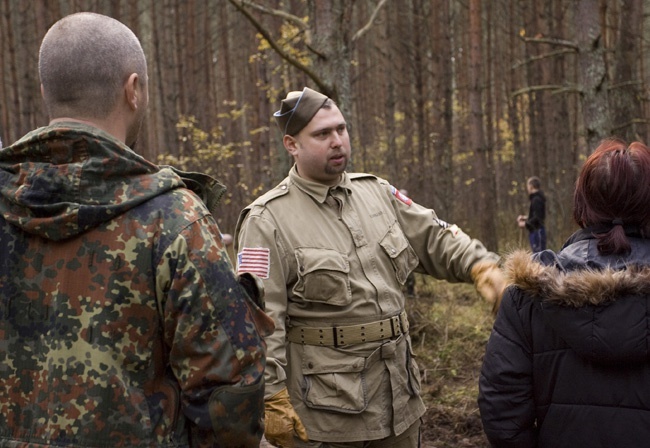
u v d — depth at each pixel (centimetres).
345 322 239
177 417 138
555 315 165
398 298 249
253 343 138
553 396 172
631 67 947
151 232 135
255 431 140
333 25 551
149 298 135
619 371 164
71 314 135
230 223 1274
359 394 237
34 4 1477
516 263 170
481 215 1334
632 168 169
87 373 132
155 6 1703
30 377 136
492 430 179
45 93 145
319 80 545
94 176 135
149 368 137
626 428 164
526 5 1633
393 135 1559
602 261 167
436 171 1549
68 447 131
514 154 1880
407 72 1848
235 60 2153
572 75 1627
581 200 177
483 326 654
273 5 1420
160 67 1582
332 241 243
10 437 136
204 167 1310
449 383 545
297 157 249
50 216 135
